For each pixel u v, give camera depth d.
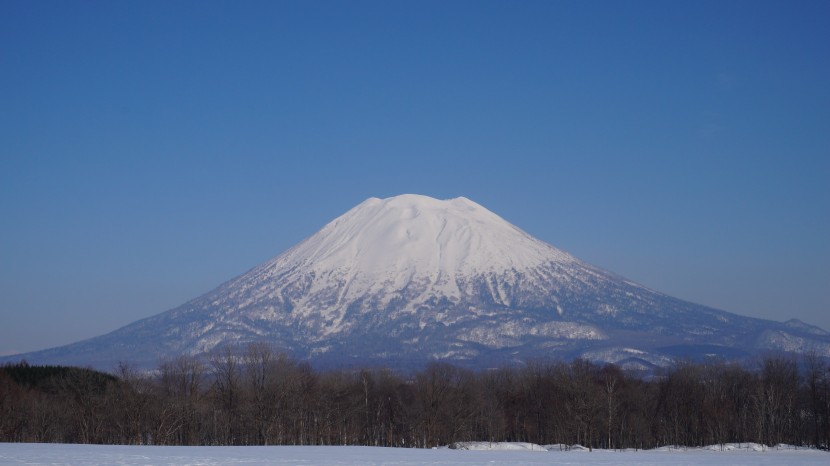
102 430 151.38
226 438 160.88
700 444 180.12
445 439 168.62
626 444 177.12
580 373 191.75
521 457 121.00
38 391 170.38
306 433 164.88
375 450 127.69
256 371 185.62
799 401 185.75
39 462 95.56
